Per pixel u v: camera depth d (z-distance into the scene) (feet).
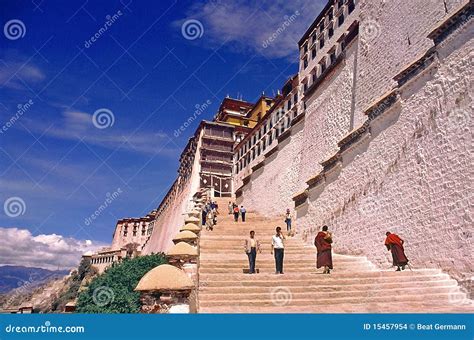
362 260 41.42
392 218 38.14
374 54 50.78
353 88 56.39
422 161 34.73
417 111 36.24
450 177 31.09
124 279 55.21
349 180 47.65
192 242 46.11
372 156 43.11
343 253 46.60
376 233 40.52
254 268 32.71
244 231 56.44
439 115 33.14
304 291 27.86
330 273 31.45
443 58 33.24
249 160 113.50
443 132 32.45
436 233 31.94
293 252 44.60
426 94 35.27
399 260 32.81
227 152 128.77
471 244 28.09
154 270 25.31
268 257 39.88
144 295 24.80
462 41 31.22
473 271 27.61
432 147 33.63
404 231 36.11
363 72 53.16
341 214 48.44
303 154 73.72
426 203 33.60
